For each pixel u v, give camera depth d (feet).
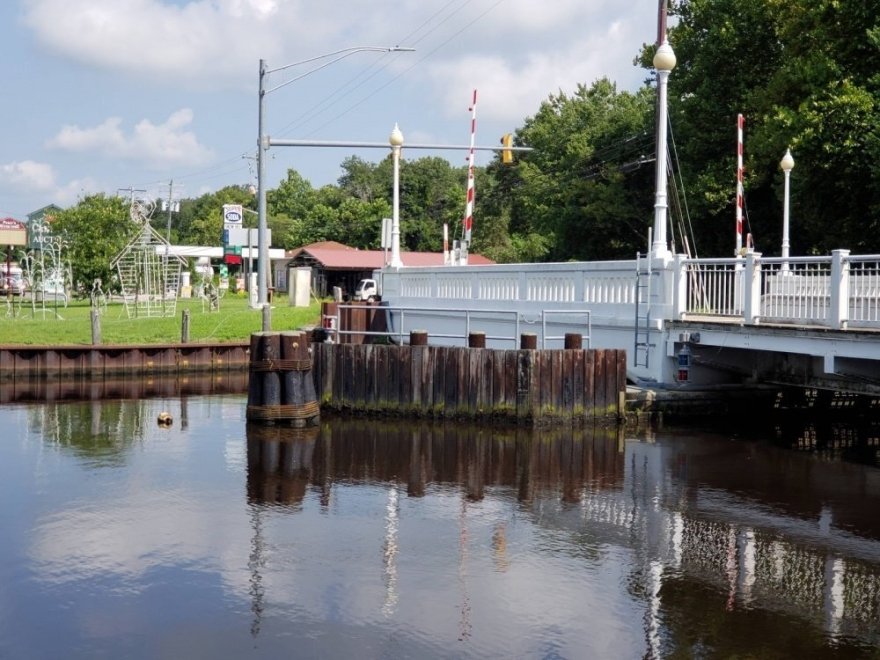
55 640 29.48
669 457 54.34
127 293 167.53
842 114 89.15
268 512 43.52
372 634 29.66
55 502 45.47
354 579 34.40
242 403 82.23
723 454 55.01
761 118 117.39
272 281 256.93
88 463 54.49
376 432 63.62
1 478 50.62
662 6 64.28
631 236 169.99
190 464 54.08
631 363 66.69
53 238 190.80
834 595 32.42
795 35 105.09
